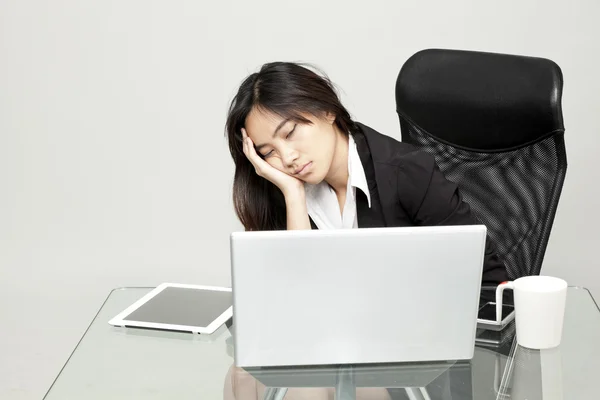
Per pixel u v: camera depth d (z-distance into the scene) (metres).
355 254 1.67
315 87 2.19
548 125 2.41
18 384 3.32
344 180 2.39
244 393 1.65
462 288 1.72
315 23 4.37
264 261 1.67
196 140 4.53
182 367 1.76
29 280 4.28
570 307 2.00
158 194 4.60
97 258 4.46
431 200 2.31
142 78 4.48
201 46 4.43
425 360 1.76
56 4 4.42
